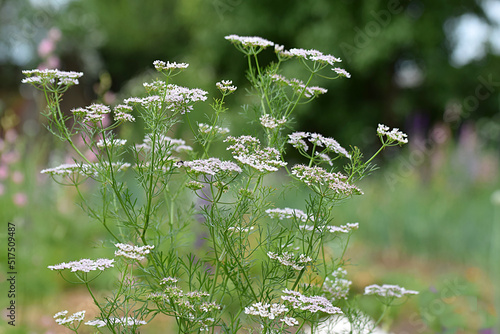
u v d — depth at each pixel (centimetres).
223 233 203
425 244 721
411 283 521
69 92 1269
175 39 2300
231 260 204
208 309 190
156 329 372
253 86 235
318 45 1420
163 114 205
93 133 208
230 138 206
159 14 2312
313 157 218
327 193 203
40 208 616
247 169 206
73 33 1994
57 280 511
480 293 505
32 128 622
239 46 235
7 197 567
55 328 380
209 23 1633
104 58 2233
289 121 227
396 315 439
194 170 189
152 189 205
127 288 206
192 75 1466
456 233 721
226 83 216
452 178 923
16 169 571
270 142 219
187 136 491
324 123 1548
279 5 1555
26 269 453
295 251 222
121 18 2212
